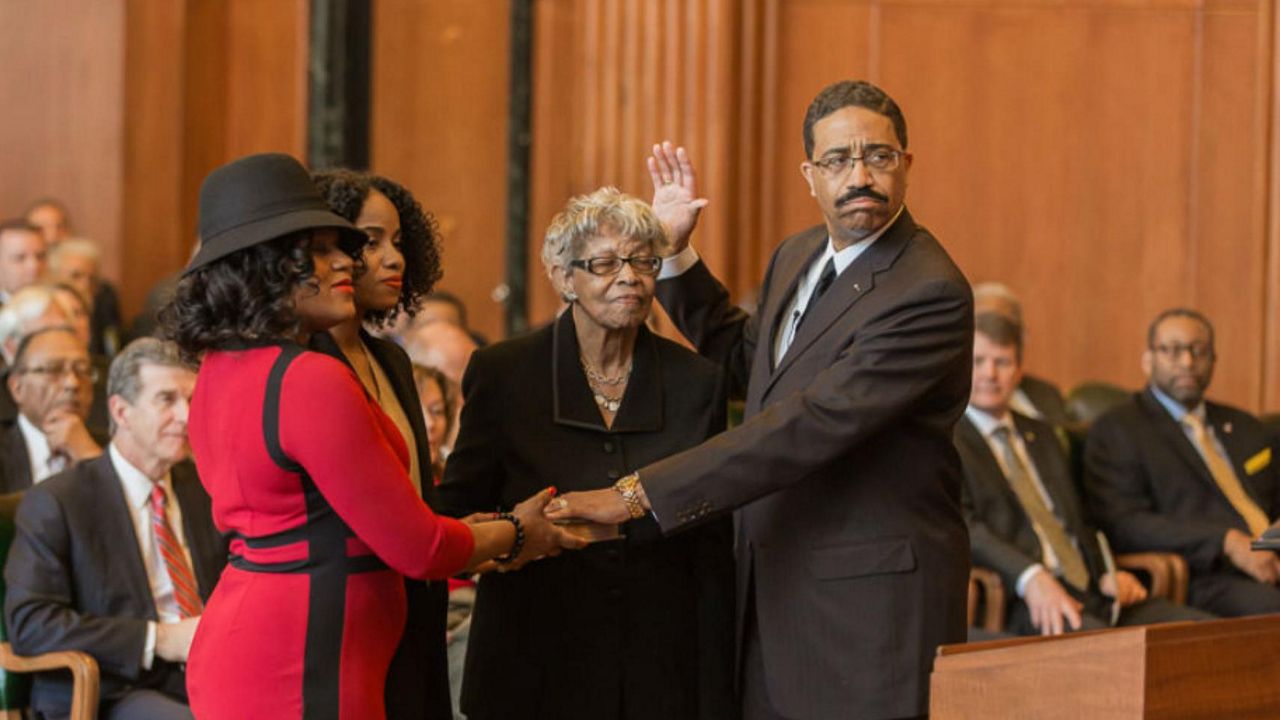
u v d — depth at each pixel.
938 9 12.02
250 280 4.06
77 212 11.86
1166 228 12.00
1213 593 7.95
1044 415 9.84
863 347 4.60
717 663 4.98
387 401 4.67
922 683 4.61
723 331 5.45
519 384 4.97
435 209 12.33
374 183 4.80
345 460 3.98
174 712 5.58
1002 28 12.02
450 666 5.75
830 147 4.67
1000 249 12.07
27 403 7.20
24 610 5.67
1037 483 7.74
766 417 4.61
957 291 4.62
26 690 5.85
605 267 4.85
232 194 4.11
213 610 4.17
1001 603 7.20
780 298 5.04
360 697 4.05
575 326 5.06
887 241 4.78
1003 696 4.07
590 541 4.63
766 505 4.82
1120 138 12.04
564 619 4.91
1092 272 12.04
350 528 4.10
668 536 4.90
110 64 11.86
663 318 10.20
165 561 6.00
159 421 5.93
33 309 8.58
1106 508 8.20
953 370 4.68
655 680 4.91
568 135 12.20
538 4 12.20
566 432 4.95
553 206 12.23
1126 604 7.64
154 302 10.33
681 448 4.98
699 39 11.60
